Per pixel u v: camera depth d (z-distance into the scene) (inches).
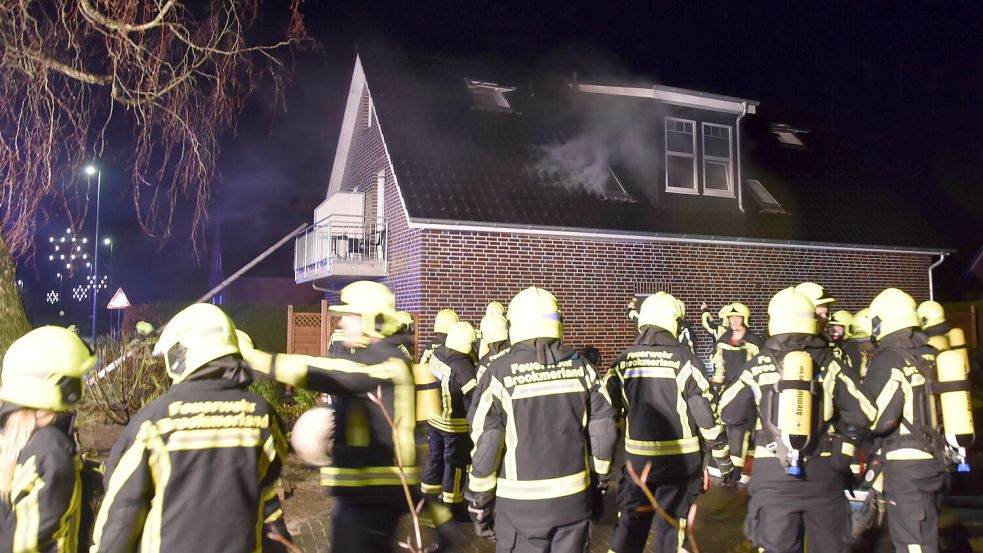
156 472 103.1
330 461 155.2
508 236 510.3
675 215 573.0
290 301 952.9
